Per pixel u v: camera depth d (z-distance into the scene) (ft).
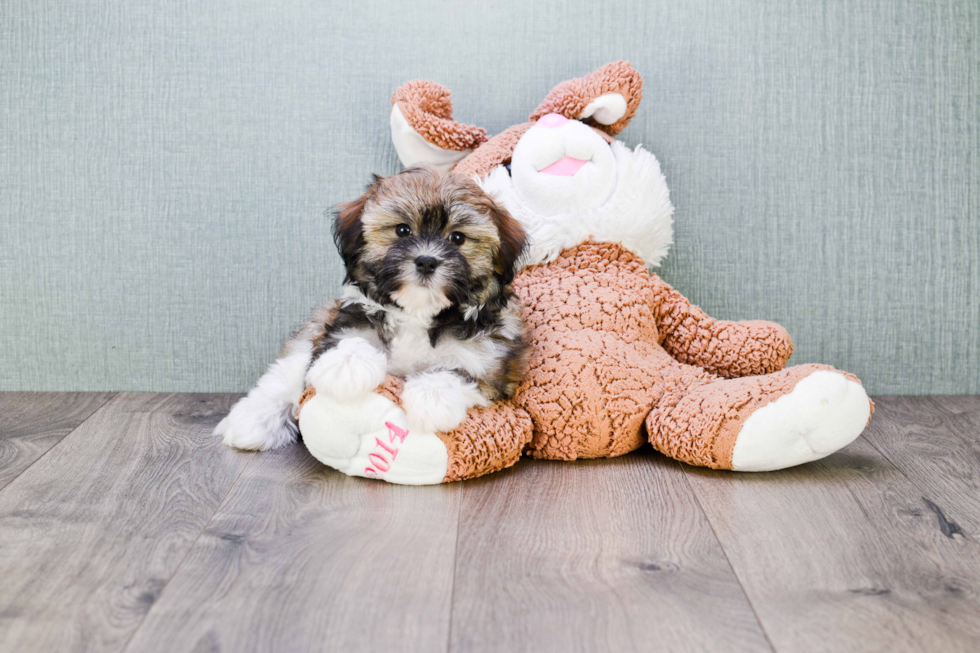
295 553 4.33
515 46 7.72
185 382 8.03
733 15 7.69
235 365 8.02
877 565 4.26
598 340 6.08
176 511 4.93
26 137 7.74
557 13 7.68
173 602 3.80
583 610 3.77
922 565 4.26
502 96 7.77
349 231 5.45
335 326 5.59
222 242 7.86
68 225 7.83
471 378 5.40
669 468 5.83
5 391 8.02
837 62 7.77
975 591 3.98
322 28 7.68
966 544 4.54
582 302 6.29
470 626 3.63
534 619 3.69
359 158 7.82
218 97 7.71
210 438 6.50
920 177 7.92
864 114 7.84
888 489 5.40
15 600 3.80
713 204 7.87
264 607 3.76
